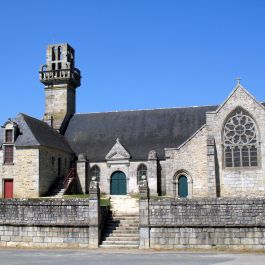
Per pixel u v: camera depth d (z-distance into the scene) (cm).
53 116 5894
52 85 5966
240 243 3036
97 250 3038
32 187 4603
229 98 4572
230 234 3055
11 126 4762
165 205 3148
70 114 5978
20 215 3300
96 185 3244
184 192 4569
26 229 3275
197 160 4550
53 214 3256
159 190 4916
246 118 4528
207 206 3105
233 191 4450
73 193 5081
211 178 4406
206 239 3075
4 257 2666
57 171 5025
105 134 5534
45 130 5231
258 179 4416
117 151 5178
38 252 2939
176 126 5356
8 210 3322
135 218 3475
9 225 3300
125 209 3691
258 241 3016
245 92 4550
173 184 4591
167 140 5209
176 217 3125
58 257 2661
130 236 3256
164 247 3109
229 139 4534
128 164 5131
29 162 4647
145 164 5084
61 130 5675
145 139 5303
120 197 4456
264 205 3036
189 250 3036
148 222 3147
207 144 4472
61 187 4881
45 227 3253
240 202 3067
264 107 4491
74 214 3234
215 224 3069
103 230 3325
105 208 3450
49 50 6050
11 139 4753
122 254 2823
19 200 3322
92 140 5509
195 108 5531
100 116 5822
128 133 5456
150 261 2442
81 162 5234
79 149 5444
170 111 5584
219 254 2817
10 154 4738
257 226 3022
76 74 6181
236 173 4462
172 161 4612
